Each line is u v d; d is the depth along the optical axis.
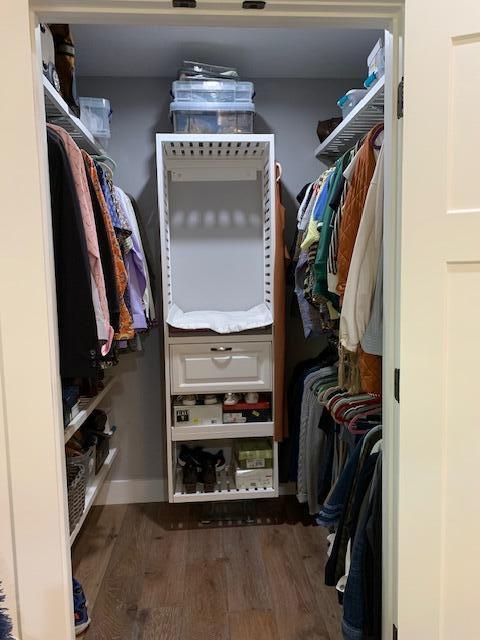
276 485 2.43
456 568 1.23
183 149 2.42
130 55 2.30
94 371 1.38
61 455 1.27
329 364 2.45
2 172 1.16
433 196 1.14
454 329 1.17
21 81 1.14
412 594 1.24
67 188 1.38
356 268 1.46
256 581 2.00
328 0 1.20
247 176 2.61
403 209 1.16
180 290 2.68
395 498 1.33
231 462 2.69
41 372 1.20
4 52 1.13
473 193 1.13
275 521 2.48
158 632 1.72
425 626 1.24
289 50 2.28
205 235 2.67
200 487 2.44
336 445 2.17
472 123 1.12
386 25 1.28
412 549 1.23
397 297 1.30
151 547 2.26
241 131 2.32
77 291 1.37
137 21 1.23
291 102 2.62
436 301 1.17
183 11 1.20
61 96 1.71
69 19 1.22
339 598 1.62
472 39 1.10
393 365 1.32
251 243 2.69
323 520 1.69
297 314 2.54
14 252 1.17
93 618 1.79
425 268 1.16
